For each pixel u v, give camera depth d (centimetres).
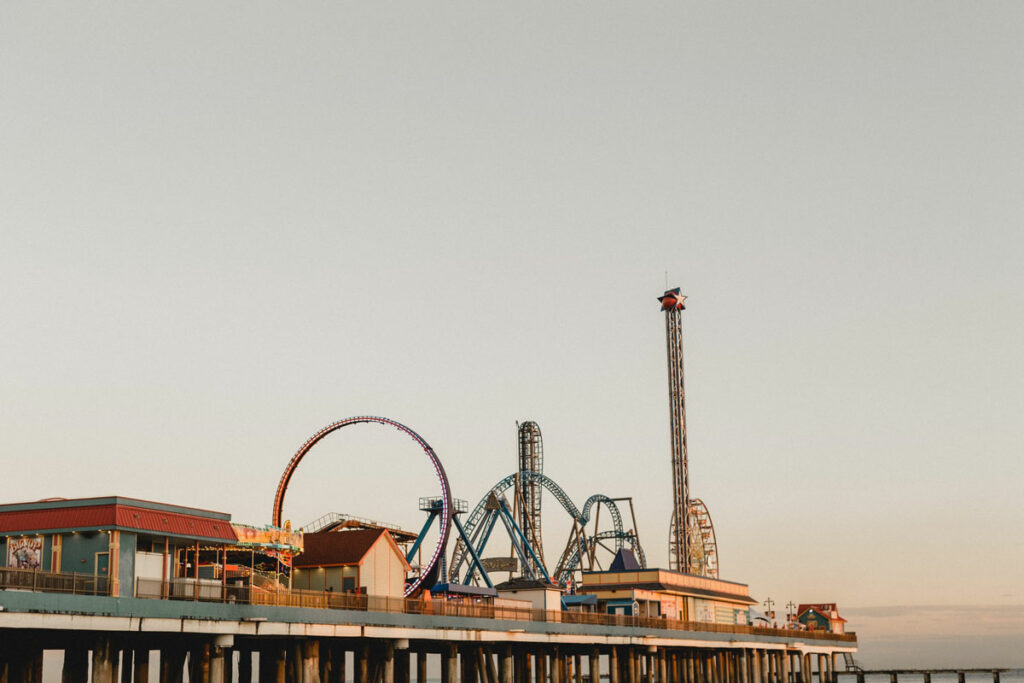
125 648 7544
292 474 11200
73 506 6906
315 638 7800
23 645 6962
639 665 12494
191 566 7625
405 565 10012
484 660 10200
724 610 16050
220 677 6962
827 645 17550
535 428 16362
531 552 14225
